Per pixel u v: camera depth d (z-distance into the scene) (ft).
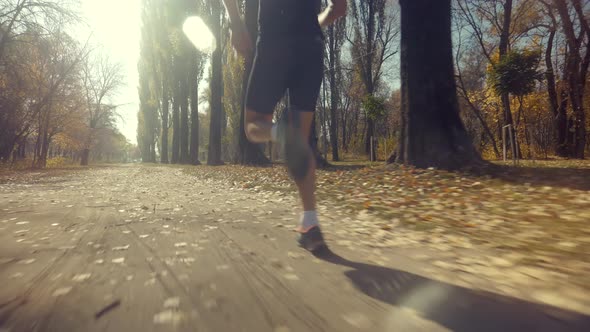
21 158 116.57
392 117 142.31
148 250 8.09
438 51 24.77
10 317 4.48
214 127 85.05
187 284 5.70
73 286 5.61
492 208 13.43
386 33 99.71
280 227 11.14
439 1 24.80
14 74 72.64
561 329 4.25
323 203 17.20
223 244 8.71
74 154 229.86
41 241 9.12
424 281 5.95
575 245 8.30
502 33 73.41
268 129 7.38
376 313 4.64
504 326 4.31
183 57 105.60
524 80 57.31
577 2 70.18
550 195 15.14
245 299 5.08
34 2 66.08
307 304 4.91
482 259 7.44
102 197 20.86
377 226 11.44
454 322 4.41
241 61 87.45
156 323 4.30
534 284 5.87
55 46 76.95
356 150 132.26
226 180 34.50
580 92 78.74
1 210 15.25
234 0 7.64
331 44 104.01
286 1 7.36
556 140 86.28
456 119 24.70
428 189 18.74
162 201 18.54
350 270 6.54
